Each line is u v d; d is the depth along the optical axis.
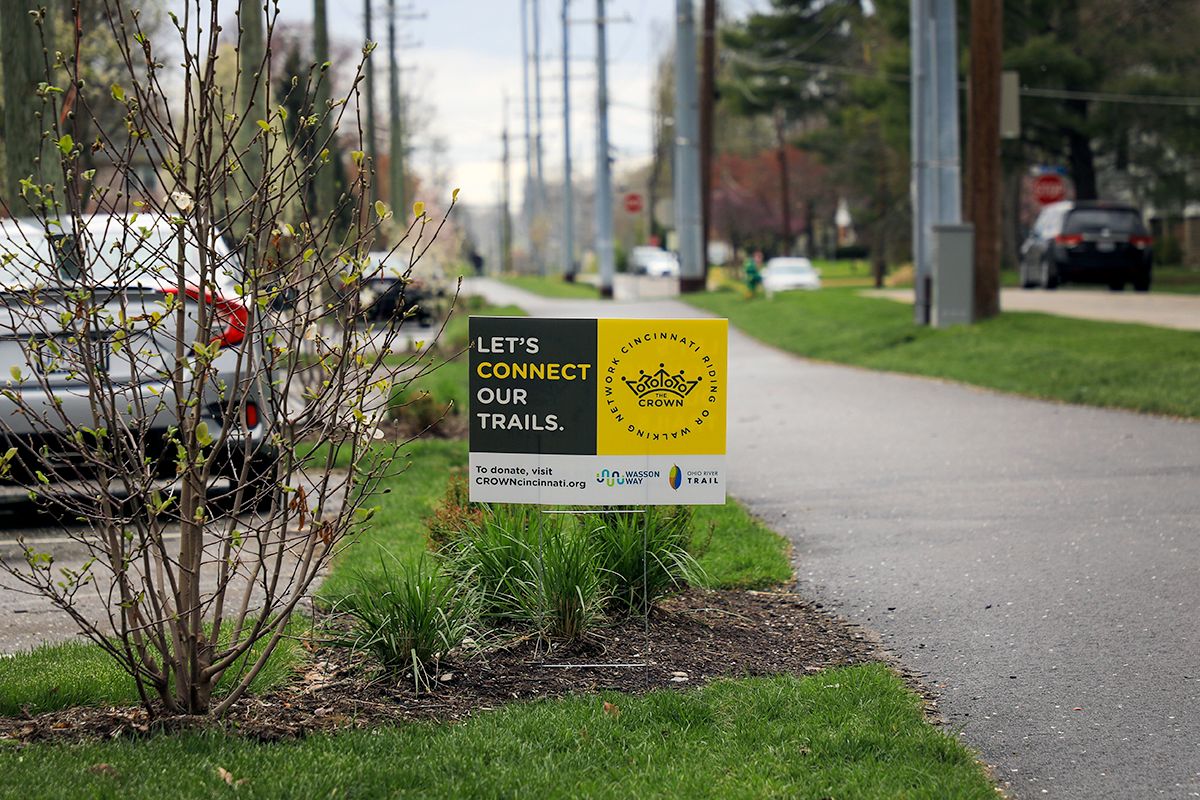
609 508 7.57
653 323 6.61
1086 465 12.06
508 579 7.11
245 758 5.13
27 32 12.26
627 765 5.21
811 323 30.11
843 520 10.31
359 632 6.67
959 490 11.25
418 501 10.69
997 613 7.64
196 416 5.39
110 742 5.32
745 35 70.00
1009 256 61.38
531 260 114.75
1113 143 48.66
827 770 5.14
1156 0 46.06
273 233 5.57
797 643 7.12
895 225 68.62
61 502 5.55
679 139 47.53
